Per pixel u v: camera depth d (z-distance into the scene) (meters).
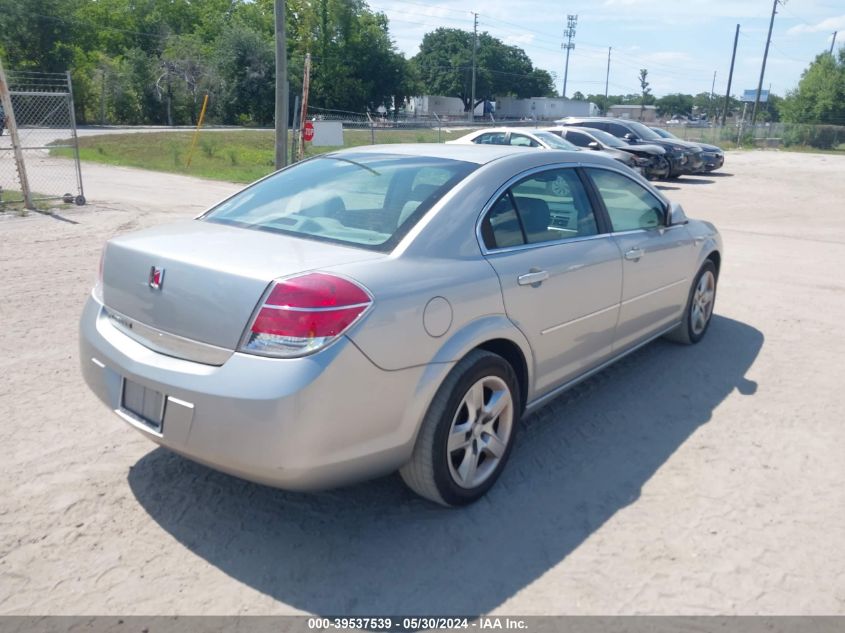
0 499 3.36
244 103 59.12
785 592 2.85
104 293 3.38
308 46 69.00
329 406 2.73
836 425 4.39
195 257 3.00
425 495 3.31
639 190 4.88
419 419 3.07
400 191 3.56
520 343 3.57
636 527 3.28
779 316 6.78
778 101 72.38
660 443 4.12
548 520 3.33
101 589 2.79
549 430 4.27
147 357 3.03
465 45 103.38
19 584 2.80
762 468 3.85
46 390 4.62
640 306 4.71
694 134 52.00
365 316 2.81
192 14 80.31
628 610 2.74
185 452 2.90
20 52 52.78
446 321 3.12
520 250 3.66
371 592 2.82
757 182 22.28
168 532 3.16
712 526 3.30
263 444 2.70
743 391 4.91
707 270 5.77
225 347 2.81
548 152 4.17
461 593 2.83
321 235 3.33
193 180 19.75
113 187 17.14
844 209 15.93
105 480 3.56
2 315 6.14
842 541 3.20
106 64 55.78
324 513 3.34
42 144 30.84
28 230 10.45
